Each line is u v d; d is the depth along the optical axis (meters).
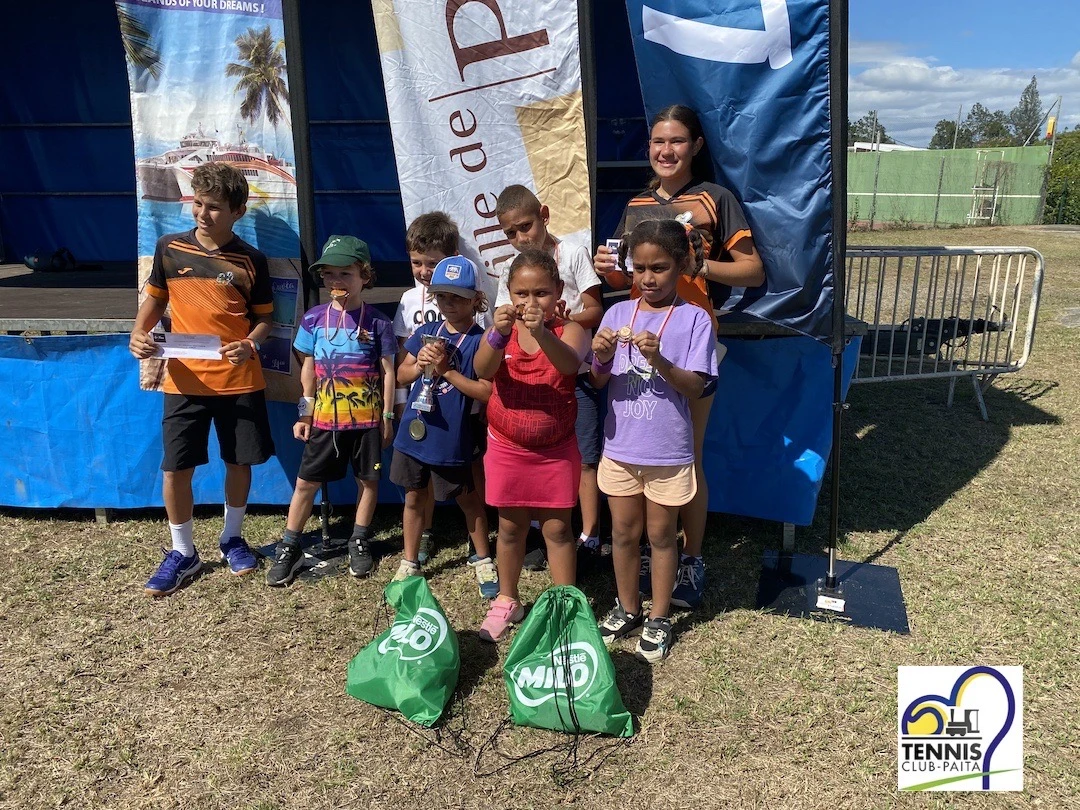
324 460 3.33
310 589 3.31
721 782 2.23
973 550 3.62
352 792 2.21
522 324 2.68
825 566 3.48
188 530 3.38
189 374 3.22
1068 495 4.25
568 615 2.50
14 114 6.89
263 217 3.48
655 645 2.77
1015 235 20.86
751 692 2.61
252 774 2.28
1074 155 31.20
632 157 6.75
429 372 2.97
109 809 2.16
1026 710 2.52
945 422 5.56
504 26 3.15
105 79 6.83
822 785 2.22
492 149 3.27
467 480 3.10
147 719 2.52
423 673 2.47
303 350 3.34
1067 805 2.15
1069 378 6.63
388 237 7.18
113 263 6.98
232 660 2.82
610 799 2.17
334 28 6.70
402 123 3.25
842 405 3.09
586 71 3.19
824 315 3.04
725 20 2.88
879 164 28.23
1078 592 3.24
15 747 2.39
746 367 3.64
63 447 3.89
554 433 2.70
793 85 2.87
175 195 3.48
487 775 2.26
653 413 2.68
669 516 2.74
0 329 3.85
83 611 3.14
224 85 3.36
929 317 5.46
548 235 3.07
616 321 2.78
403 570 3.32
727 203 2.96
